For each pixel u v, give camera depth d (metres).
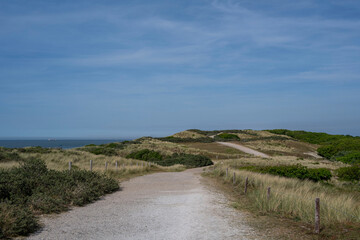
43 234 6.98
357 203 11.12
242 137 103.94
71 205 10.52
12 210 7.46
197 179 22.22
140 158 50.34
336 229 7.71
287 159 49.34
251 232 7.66
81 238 6.80
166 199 12.68
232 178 19.50
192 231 7.68
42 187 11.08
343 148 62.97
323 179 20.70
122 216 9.25
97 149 51.69
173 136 102.56
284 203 10.36
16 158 25.59
